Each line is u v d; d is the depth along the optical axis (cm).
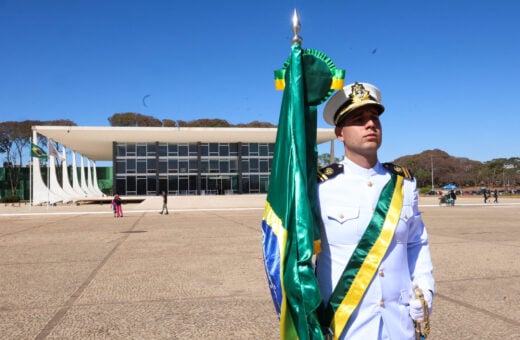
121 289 604
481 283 614
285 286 178
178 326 441
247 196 4291
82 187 6009
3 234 1438
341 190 197
